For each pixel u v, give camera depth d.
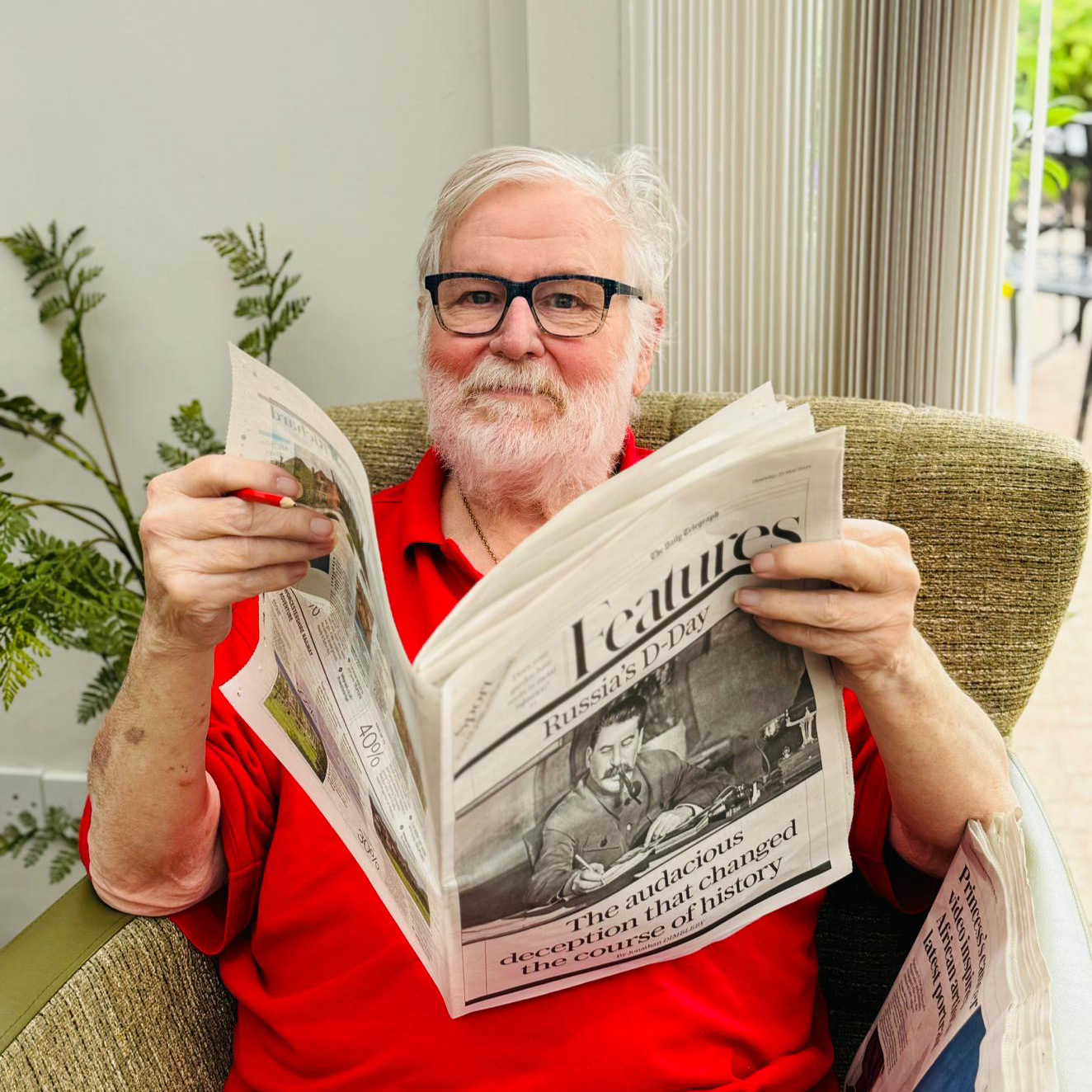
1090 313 3.98
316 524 0.72
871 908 1.03
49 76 1.60
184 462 1.58
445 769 0.60
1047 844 0.87
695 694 0.69
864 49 1.31
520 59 1.45
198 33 1.54
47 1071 0.77
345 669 0.75
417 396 1.65
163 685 0.80
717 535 0.63
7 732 1.88
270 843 0.96
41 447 1.76
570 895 0.72
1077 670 2.44
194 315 1.67
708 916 0.78
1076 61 4.20
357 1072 0.85
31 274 1.63
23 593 1.34
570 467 1.02
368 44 1.51
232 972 0.93
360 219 1.58
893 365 1.42
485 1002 0.77
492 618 0.60
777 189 1.38
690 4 1.31
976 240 1.34
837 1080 1.02
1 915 1.96
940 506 1.04
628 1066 0.82
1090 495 1.01
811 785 0.75
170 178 1.61
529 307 0.97
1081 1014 0.70
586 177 1.00
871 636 0.68
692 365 1.45
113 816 0.84
